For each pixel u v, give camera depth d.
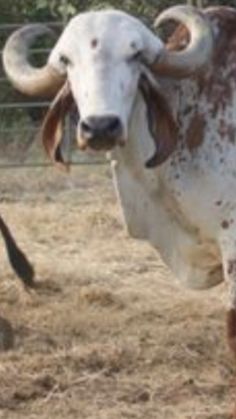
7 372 9.27
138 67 7.64
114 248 13.14
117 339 10.09
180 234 8.48
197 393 8.95
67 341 10.05
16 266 10.03
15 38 8.18
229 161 8.19
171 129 7.91
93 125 7.27
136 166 8.20
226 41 8.36
